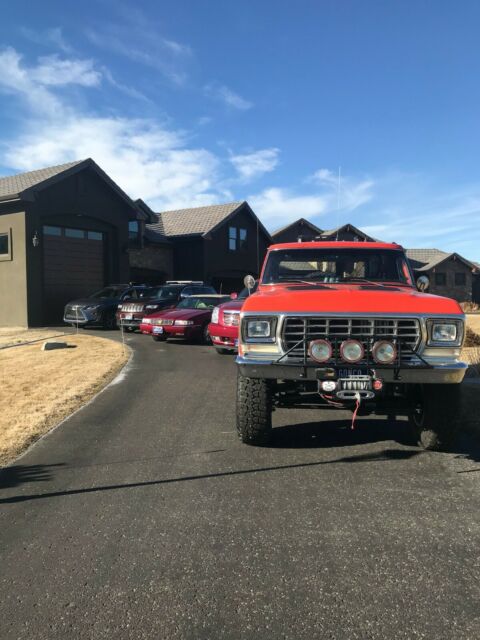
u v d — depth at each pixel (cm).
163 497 427
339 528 372
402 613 276
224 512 398
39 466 502
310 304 495
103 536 363
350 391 474
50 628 268
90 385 877
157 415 691
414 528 371
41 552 343
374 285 605
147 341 1558
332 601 287
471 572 315
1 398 784
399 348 473
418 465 498
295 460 514
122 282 2502
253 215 3303
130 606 285
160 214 3550
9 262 2120
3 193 2120
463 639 256
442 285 4381
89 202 2333
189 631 265
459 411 514
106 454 535
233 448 552
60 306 2250
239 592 296
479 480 460
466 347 1227
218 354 1267
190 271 3084
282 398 540
